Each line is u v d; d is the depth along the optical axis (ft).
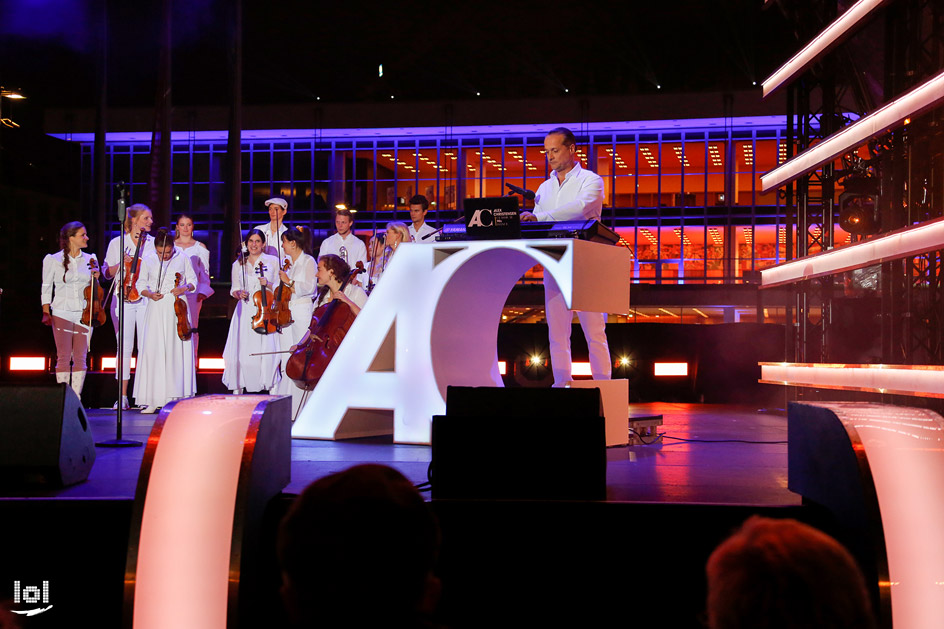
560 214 17.51
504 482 11.15
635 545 10.89
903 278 26.40
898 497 9.37
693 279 86.99
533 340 36.40
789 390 31.12
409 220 90.33
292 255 27.07
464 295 18.17
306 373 19.69
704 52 80.53
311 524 3.74
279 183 91.50
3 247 84.69
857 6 22.27
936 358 26.13
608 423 16.30
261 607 10.51
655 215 87.71
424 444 17.29
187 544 9.41
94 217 75.25
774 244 86.12
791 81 28.48
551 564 10.96
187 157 91.81
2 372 35.24
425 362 17.44
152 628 9.30
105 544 10.93
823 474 10.41
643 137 87.25
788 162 28.63
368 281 27.99
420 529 3.81
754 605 3.21
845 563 3.33
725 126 83.92
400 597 3.70
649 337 35.88
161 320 25.11
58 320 25.09
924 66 25.13
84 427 12.57
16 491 11.48
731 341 34.76
